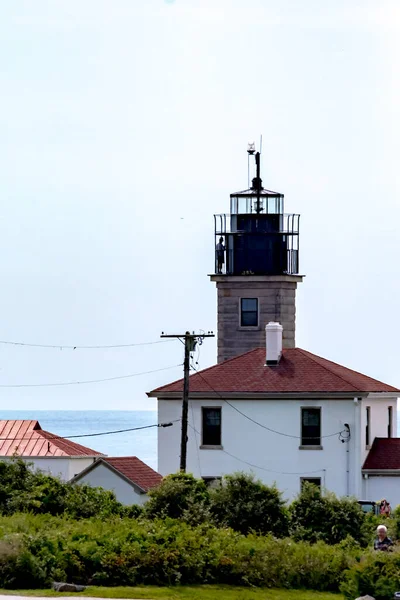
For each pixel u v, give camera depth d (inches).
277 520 6983.3
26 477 7514.8
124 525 6200.8
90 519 6678.2
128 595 5290.4
